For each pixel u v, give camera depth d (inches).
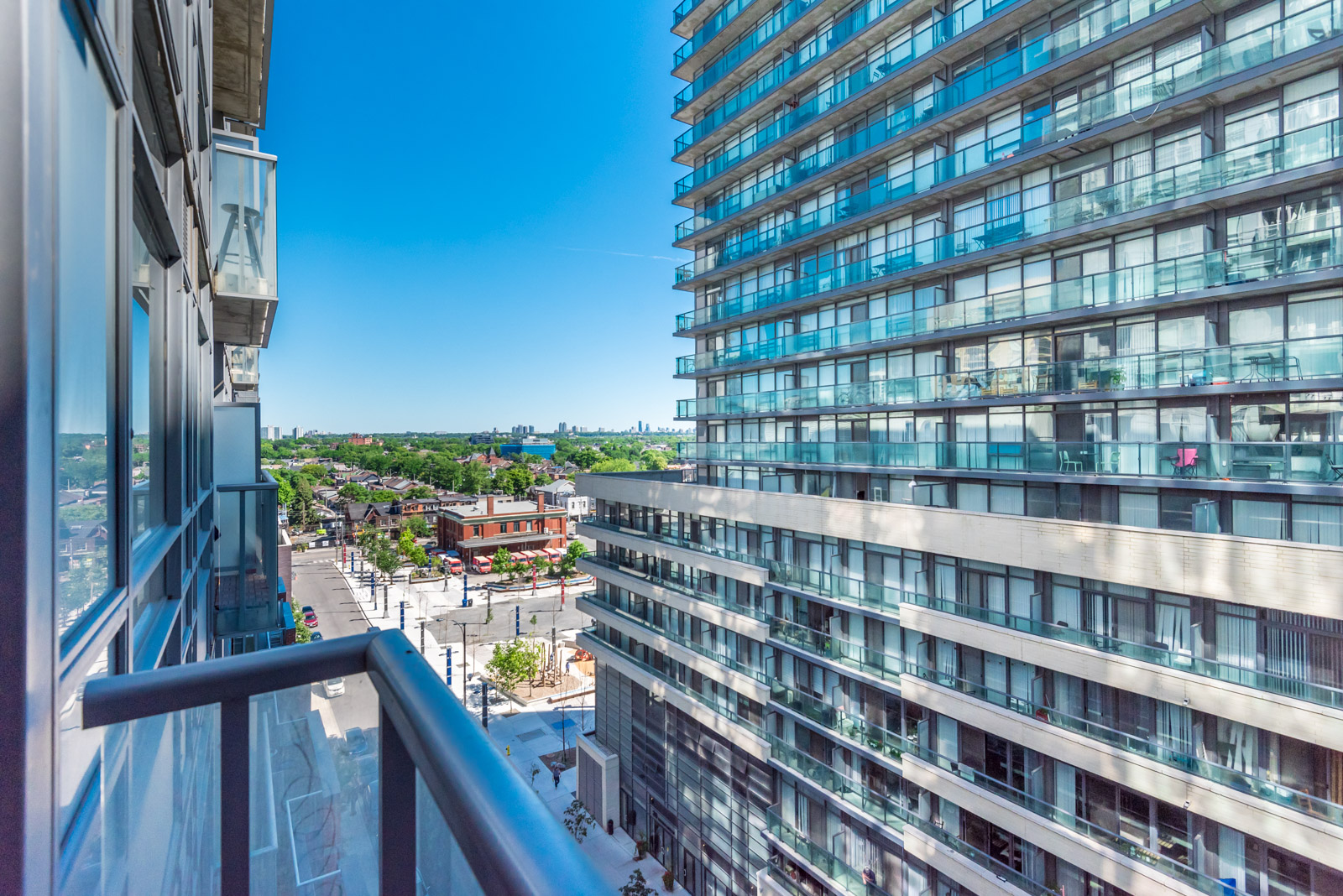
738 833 950.4
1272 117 518.3
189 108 252.5
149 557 166.7
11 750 53.8
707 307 1163.9
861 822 772.0
